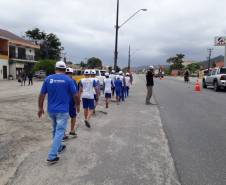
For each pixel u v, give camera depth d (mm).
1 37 29188
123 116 6820
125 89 11492
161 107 8531
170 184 2854
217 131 5195
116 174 3094
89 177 3010
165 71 79688
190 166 3346
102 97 11336
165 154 3783
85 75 5363
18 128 5219
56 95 3463
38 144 4211
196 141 4469
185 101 10188
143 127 5516
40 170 3191
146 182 2896
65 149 3955
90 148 4023
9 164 3381
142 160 3539
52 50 46062
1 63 29750
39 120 5992
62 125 3480
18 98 10297
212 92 14883
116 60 15727
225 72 15930
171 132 5090
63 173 3111
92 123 5859
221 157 3676
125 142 4367
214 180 2953
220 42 34531
